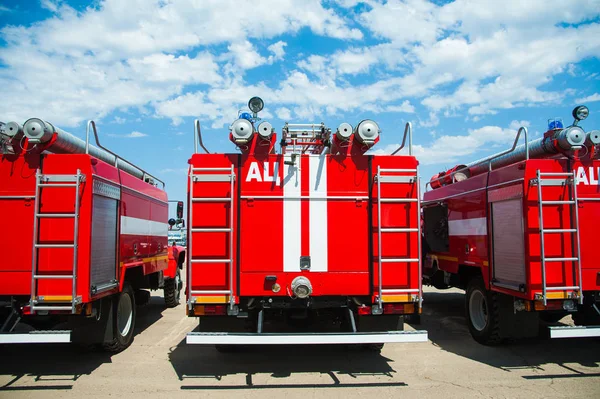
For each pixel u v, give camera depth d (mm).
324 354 6855
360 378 5734
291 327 6891
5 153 5758
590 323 6867
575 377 5750
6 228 5648
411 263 5750
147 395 5145
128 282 7629
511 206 6445
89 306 5750
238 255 5582
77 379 5750
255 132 5762
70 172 5703
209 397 5070
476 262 7684
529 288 5906
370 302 5762
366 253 5719
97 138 6391
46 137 5730
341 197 5746
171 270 11570
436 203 9961
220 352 7012
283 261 5621
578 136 6090
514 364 6348
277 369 6121
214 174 5668
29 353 7047
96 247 5895
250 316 5863
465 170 8977
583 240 6164
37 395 5172
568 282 5949
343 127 5598
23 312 5609
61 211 5605
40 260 5543
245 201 5660
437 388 5355
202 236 5594
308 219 5691
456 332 8523
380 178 5758
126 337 7332
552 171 6121
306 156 5777
